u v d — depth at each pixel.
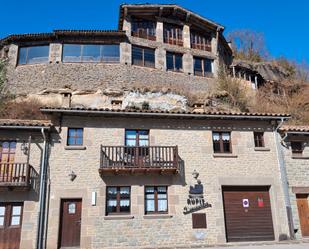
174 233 13.44
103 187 13.51
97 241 12.81
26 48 26.59
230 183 14.58
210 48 31.84
